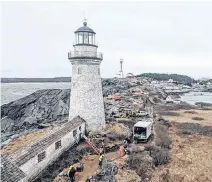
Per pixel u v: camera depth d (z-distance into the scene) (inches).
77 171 1005.2
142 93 3494.1
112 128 1459.2
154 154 1193.4
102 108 1476.4
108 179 909.2
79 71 1406.3
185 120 2288.4
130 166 1021.2
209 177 1079.6
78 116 1403.8
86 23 1441.9
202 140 1616.6
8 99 4886.8
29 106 2874.0
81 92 1408.7
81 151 1216.8
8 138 1957.4
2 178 678.5
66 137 1195.9
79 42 1398.9
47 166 1018.7
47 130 1702.8
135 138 1333.7
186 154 1317.7
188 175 1084.5
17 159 847.7
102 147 1233.4
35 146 970.1
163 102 3558.1
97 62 1428.4
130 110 2011.6
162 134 1562.5
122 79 4785.9
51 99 2950.3
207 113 2773.1
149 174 1007.6
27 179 875.4
